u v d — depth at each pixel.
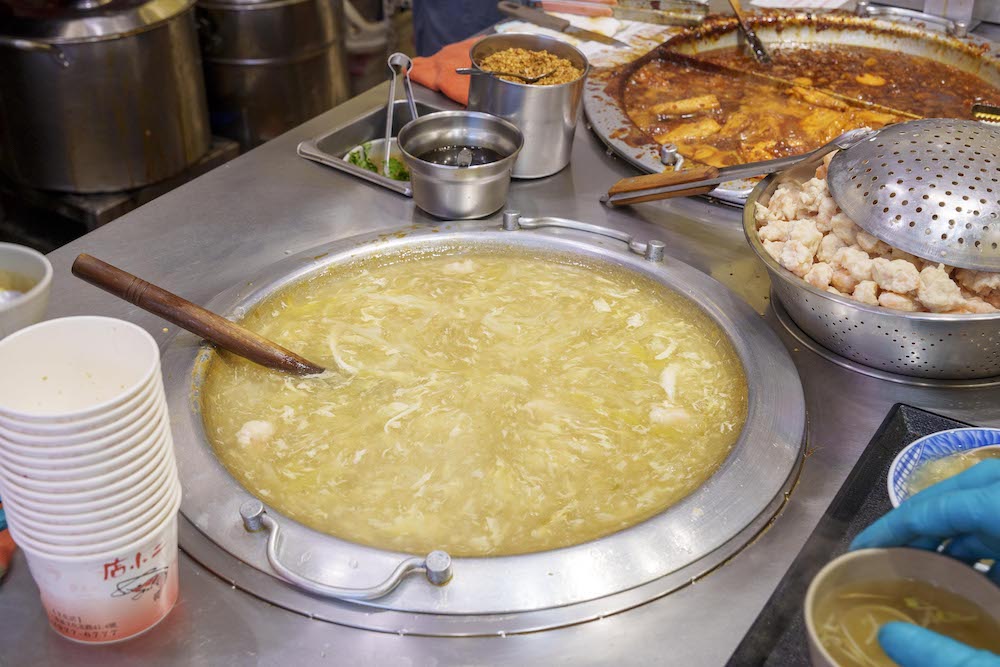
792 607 0.95
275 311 1.42
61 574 0.83
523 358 1.35
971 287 1.24
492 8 3.35
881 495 1.10
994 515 0.79
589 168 1.89
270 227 1.63
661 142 2.17
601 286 1.52
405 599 0.94
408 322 1.42
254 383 1.28
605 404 1.27
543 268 1.56
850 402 1.28
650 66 2.55
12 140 2.73
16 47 2.48
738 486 1.08
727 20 2.73
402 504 1.09
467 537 1.05
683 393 1.29
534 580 0.95
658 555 0.99
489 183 1.60
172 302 1.24
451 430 1.21
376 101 2.12
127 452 0.78
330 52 3.41
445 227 1.60
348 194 1.75
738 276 1.55
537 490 1.12
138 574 0.87
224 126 3.41
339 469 1.14
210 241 1.58
